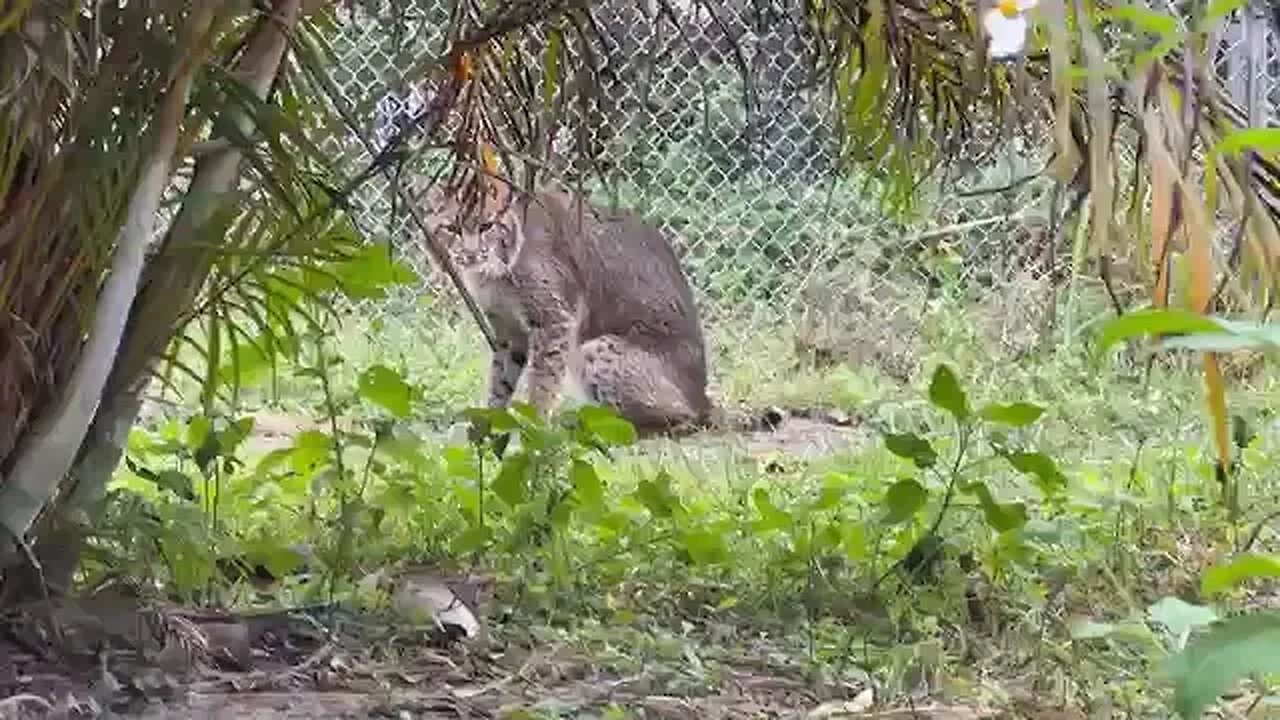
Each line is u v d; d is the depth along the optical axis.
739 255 8.32
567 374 6.73
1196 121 1.43
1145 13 1.34
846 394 7.22
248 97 2.36
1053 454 4.90
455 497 3.48
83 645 2.29
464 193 4.02
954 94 3.23
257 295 3.17
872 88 3.28
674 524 3.39
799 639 2.64
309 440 3.34
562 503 3.17
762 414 6.86
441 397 6.70
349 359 6.34
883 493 3.72
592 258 6.82
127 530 2.59
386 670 2.35
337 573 2.89
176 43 2.23
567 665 2.42
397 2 3.40
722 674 2.39
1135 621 2.53
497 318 6.75
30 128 2.07
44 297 2.31
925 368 7.50
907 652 2.45
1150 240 1.52
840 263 8.17
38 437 2.35
